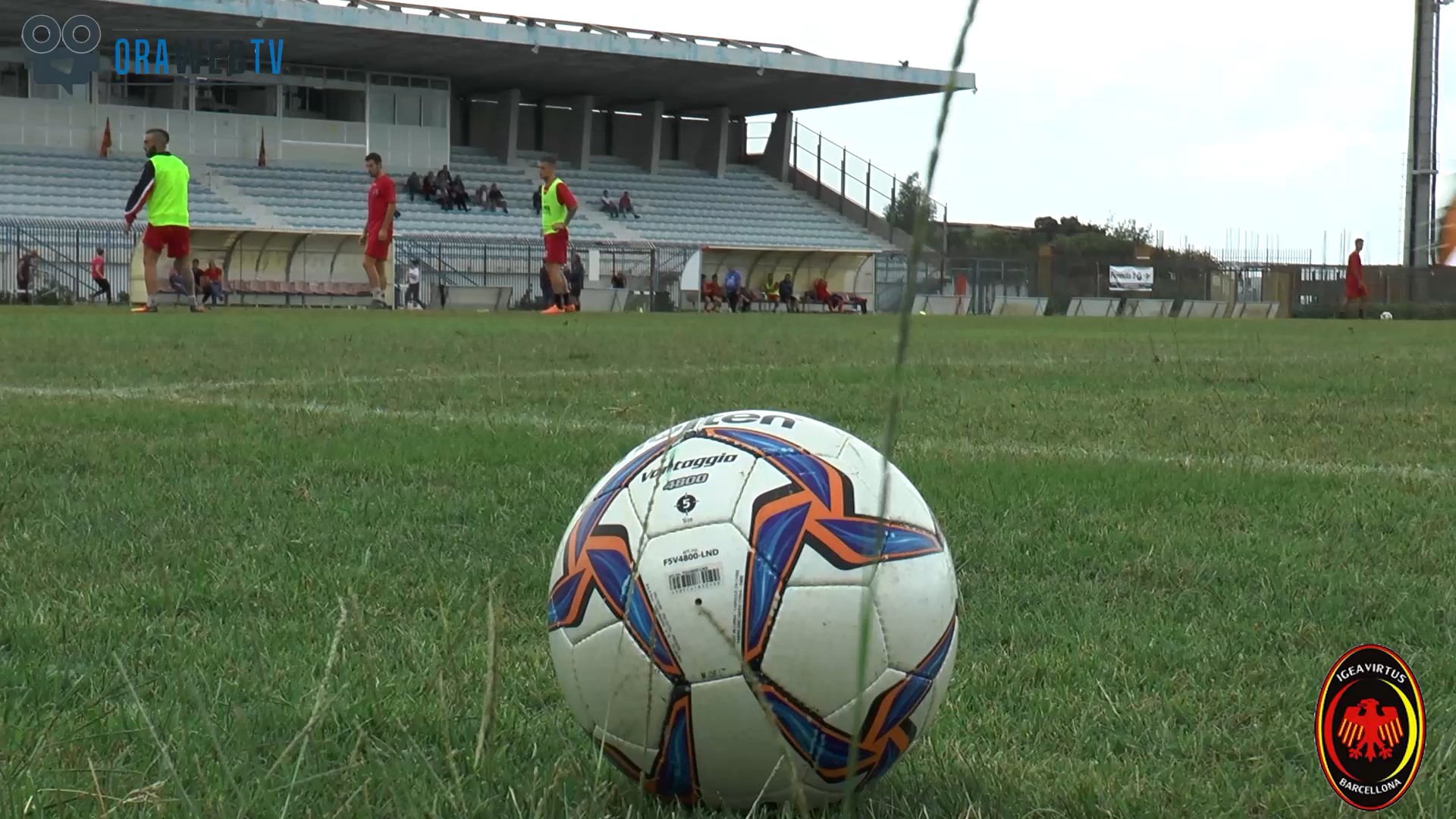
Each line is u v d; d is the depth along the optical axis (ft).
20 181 133.90
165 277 127.85
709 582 7.18
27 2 132.77
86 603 11.92
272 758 8.05
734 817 7.36
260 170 150.41
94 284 124.06
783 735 6.99
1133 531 15.61
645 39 156.76
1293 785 8.05
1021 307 155.43
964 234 178.91
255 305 127.03
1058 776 8.09
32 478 18.25
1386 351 56.65
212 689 9.51
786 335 62.54
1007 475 19.33
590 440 22.65
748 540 7.22
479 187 160.97
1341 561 14.25
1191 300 164.35
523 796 7.31
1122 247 180.14
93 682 9.68
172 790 7.36
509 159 176.04
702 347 51.16
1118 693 9.83
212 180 145.59
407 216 150.71
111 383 32.76
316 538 14.75
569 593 7.67
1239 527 16.12
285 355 43.34
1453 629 11.71
